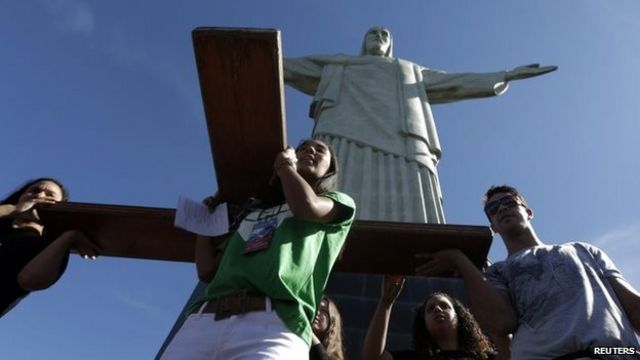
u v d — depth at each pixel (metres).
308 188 4.84
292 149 5.10
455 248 6.04
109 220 6.21
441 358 7.06
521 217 6.57
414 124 18.98
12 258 6.19
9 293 6.09
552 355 5.14
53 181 6.97
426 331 7.41
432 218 16.50
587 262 5.82
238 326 4.36
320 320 7.13
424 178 17.53
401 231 5.89
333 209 5.05
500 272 6.09
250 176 5.65
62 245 6.20
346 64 22.06
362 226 5.93
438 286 12.17
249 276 4.60
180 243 6.46
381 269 6.50
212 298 4.68
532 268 5.82
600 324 5.12
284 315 4.39
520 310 5.66
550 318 5.36
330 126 19.06
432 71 22.44
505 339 6.56
